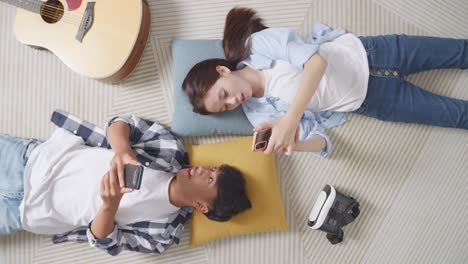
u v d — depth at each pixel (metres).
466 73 1.58
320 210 1.50
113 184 1.23
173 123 1.56
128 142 1.42
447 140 1.59
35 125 1.63
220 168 1.46
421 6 1.58
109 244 1.41
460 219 1.59
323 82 1.39
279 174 1.62
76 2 1.50
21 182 1.44
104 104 1.63
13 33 1.63
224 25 1.60
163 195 1.45
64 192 1.42
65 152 1.45
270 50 1.33
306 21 1.60
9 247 1.62
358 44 1.41
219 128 1.55
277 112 1.48
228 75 1.36
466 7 1.56
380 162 1.60
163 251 1.55
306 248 1.62
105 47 1.48
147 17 1.56
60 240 1.53
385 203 1.61
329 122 1.56
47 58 1.63
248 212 1.54
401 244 1.60
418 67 1.47
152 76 1.62
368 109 1.47
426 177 1.60
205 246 1.62
